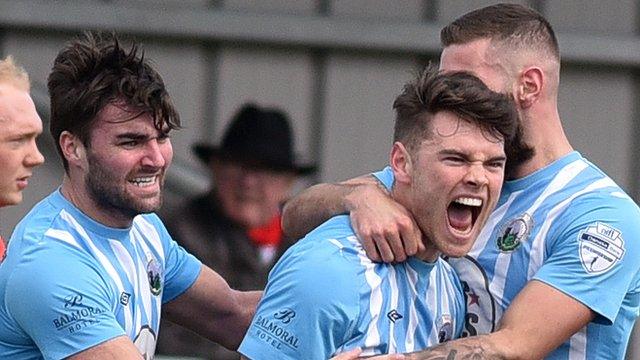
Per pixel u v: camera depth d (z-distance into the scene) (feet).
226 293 35.58
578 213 32.01
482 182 30.19
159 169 31.30
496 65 32.86
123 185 31.01
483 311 32.58
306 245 30.53
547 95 32.99
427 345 31.35
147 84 30.83
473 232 30.81
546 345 31.27
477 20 33.30
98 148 30.94
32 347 31.35
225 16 60.08
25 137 33.24
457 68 33.32
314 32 60.80
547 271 31.68
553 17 62.69
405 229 30.60
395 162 31.22
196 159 59.57
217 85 60.34
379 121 61.67
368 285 30.30
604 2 62.85
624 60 62.85
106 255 31.55
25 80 33.73
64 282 30.48
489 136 30.32
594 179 32.68
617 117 63.46
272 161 50.11
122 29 59.11
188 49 60.08
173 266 34.50
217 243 49.37
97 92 30.73
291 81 61.05
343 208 31.89
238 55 60.54
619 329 32.71
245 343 30.07
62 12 58.49
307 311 29.50
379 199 31.42
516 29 32.94
